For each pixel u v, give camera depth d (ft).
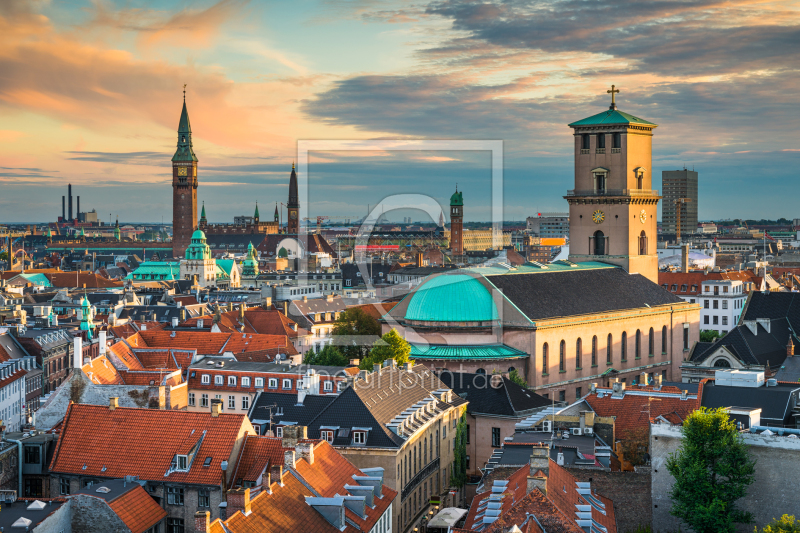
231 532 308.40
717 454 365.20
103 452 411.95
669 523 386.52
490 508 335.06
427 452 514.68
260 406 513.04
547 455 335.88
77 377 532.73
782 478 366.43
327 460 396.78
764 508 368.89
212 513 390.63
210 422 414.00
